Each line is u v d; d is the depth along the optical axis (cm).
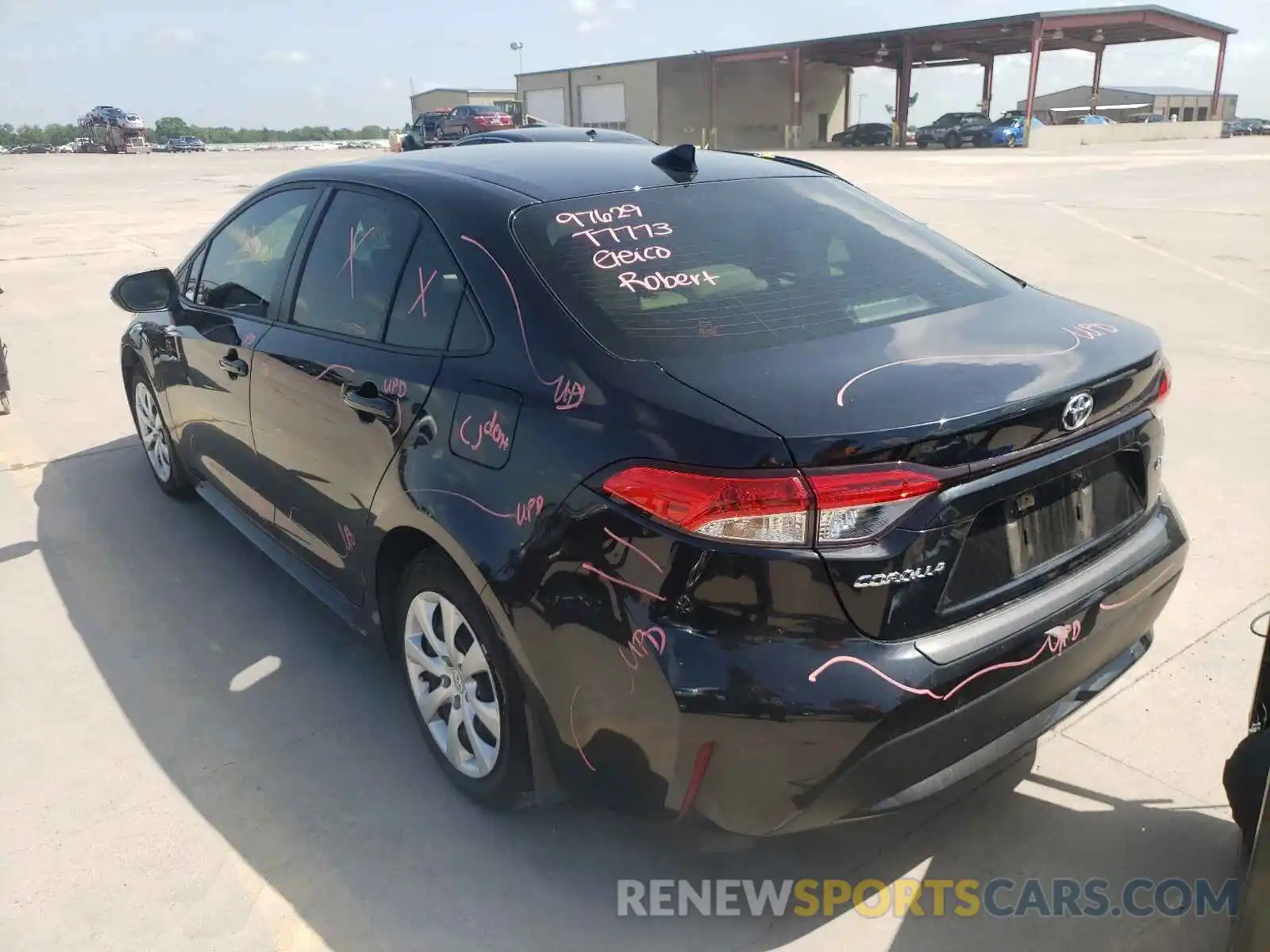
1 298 1000
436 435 253
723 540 193
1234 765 241
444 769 282
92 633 371
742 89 5253
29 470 538
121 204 1964
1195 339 754
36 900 246
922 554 198
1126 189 1912
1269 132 5544
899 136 4497
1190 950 229
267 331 343
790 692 194
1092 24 4203
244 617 381
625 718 211
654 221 271
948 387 206
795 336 233
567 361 227
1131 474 248
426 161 317
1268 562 404
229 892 249
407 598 282
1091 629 232
